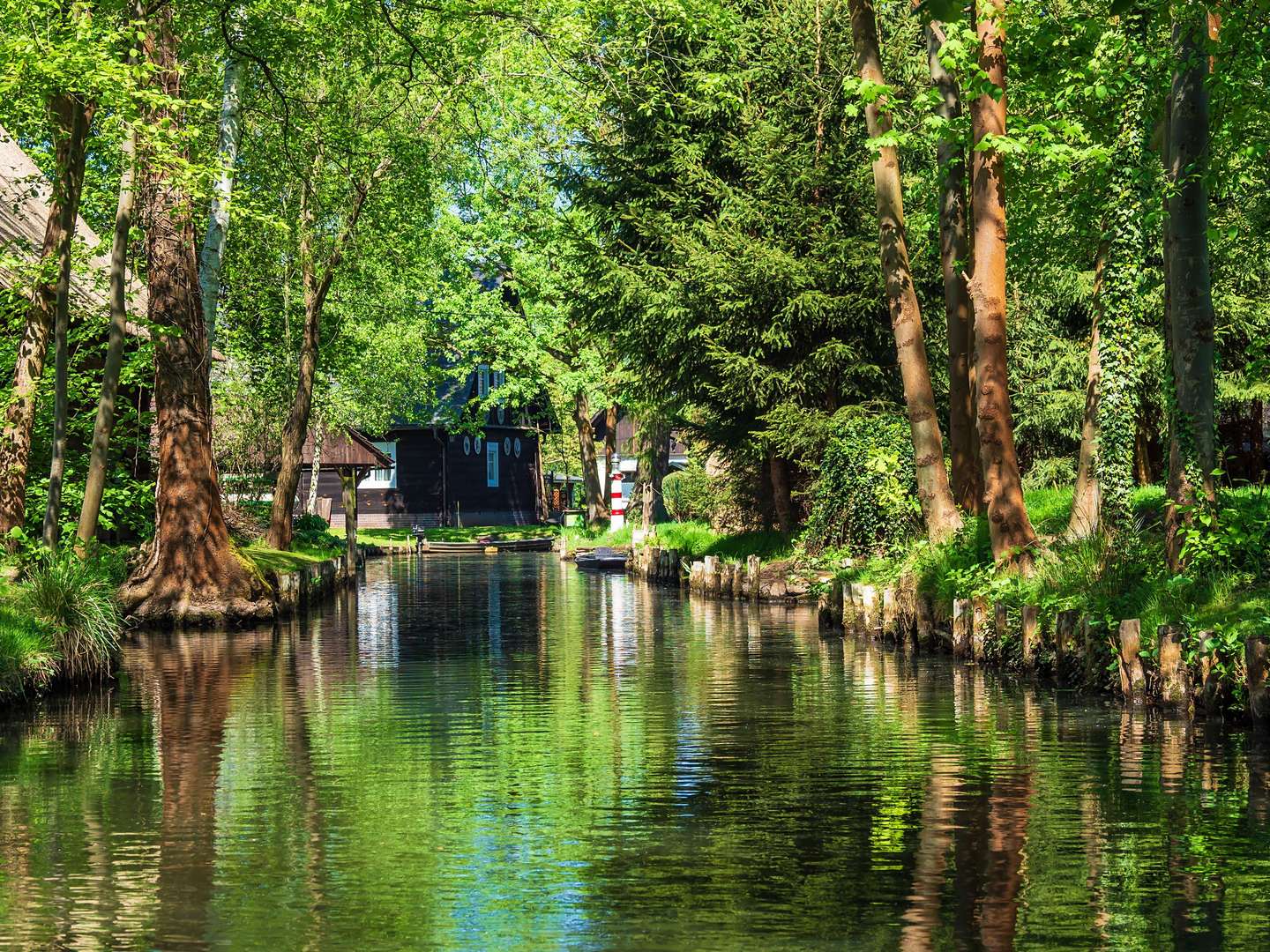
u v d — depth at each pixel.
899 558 24.50
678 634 24.42
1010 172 21.08
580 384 64.50
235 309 41.91
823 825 9.87
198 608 26.41
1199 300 16.73
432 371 65.38
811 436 30.59
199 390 27.17
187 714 15.43
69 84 19.42
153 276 27.08
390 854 9.21
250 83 31.33
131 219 25.39
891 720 14.44
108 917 7.89
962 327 23.95
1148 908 7.88
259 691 17.31
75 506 28.06
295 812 10.48
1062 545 19.92
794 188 31.59
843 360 31.12
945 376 32.69
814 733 13.69
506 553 63.62
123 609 26.09
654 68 31.25
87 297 27.02
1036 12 18.62
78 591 18.23
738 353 31.30
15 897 8.28
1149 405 31.95
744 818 10.11
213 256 29.34
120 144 22.27
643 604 31.95
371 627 26.64
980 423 20.23
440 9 26.81
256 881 8.60
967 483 24.20
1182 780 11.20
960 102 22.73
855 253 30.72
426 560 57.16
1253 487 19.59
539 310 63.75
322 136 33.31
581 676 18.53
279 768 12.22
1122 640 15.20
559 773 11.86
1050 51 19.08
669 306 32.16
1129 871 8.62
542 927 7.63
